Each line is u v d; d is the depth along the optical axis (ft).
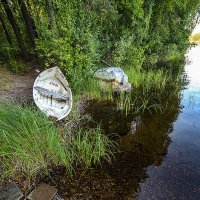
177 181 12.37
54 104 17.29
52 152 12.81
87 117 19.11
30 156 12.28
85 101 22.26
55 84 18.31
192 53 71.56
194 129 18.38
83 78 23.21
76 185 11.74
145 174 12.82
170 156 14.55
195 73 39.22
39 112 15.37
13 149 11.78
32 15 29.68
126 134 17.19
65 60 21.22
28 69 30.45
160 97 25.59
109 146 15.40
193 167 13.55
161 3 36.58
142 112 21.34
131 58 33.94
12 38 36.96
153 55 41.06
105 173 12.75
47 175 12.19
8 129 11.92
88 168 13.02
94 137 15.23
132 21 32.35
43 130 13.52
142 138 16.69
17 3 31.76
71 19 20.58
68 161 13.23
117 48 31.76
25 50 34.37
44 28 20.52
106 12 29.53
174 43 46.88
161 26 40.73
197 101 24.61
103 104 22.33
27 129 12.76
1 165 11.74
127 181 12.24
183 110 22.12
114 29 32.81
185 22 46.68
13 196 10.46
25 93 22.03
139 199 11.09
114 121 19.19
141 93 26.50
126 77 25.98
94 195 11.18
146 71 36.22
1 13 34.30
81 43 21.74
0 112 12.63
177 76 33.94
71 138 15.55
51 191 11.15
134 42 34.71
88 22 23.12
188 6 44.34
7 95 21.24
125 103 22.06
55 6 19.97
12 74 28.22
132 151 14.96
